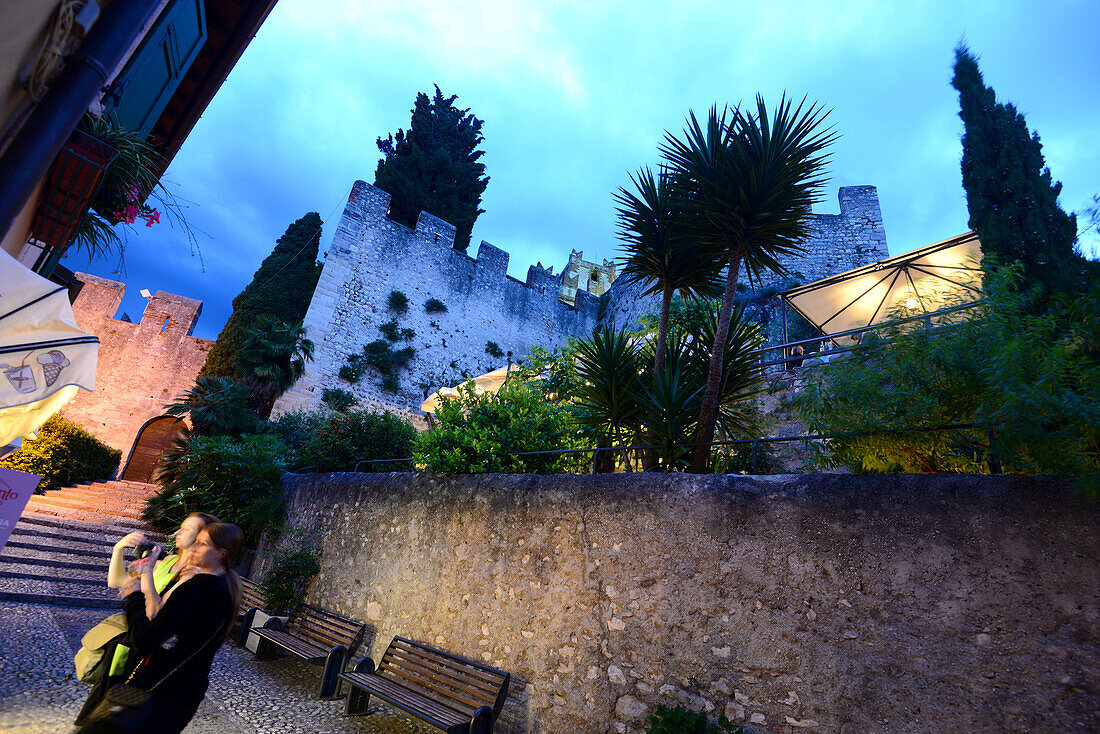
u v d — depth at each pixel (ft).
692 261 17.72
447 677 13.55
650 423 15.19
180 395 56.18
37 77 9.44
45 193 11.84
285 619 19.40
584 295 81.97
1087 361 7.68
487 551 14.99
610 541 12.50
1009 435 7.83
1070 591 7.43
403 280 63.31
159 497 30.60
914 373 9.75
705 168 15.40
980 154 11.96
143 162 12.87
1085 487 7.12
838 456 11.25
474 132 84.33
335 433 28.35
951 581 8.37
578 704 11.75
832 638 9.14
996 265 10.19
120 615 7.00
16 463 34.22
